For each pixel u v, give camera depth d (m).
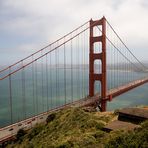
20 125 40.06
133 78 178.38
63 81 195.12
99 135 22.34
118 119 26.72
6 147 33.50
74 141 22.45
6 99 117.06
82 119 33.03
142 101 113.31
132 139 15.77
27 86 164.75
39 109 93.00
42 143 28.78
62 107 52.69
